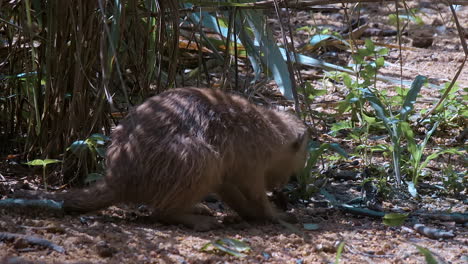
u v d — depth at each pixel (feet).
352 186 31.19
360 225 26.78
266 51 34.91
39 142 29.89
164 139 24.81
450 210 28.37
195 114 25.29
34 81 29.27
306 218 27.43
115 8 27.63
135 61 31.32
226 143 25.11
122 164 25.08
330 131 37.83
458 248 24.52
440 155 35.50
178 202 24.75
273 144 26.22
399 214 25.64
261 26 34.30
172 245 22.94
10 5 30.91
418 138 37.70
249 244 23.62
